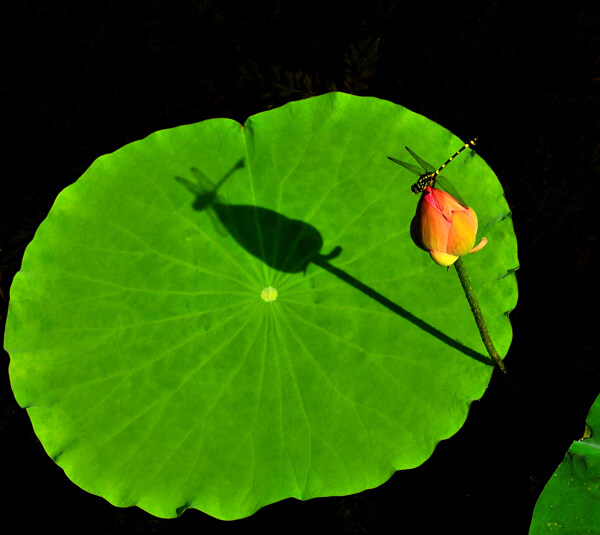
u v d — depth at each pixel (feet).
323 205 7.29
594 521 6.86
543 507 6.89
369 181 7.30
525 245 7.98
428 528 7.73
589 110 8.06
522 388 7.86
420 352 7.14
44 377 7.15
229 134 7.37
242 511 7.02
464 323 7.16
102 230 7.28
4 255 7.97
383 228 7.25
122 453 7.08
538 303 7.95
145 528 7.79
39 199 8.07
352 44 7.92
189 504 7.03
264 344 7.16
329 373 7.13
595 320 7.91
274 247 7.26
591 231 7.98
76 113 8.05
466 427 7.85
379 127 7.35
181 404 7.11
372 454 7.06
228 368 7.14
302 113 7.38
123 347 7.17
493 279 7.20
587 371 7.80
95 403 7.13
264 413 7.10
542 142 8.03
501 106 8.08
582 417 7.74
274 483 7.04
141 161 7.35
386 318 7.18
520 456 7.77
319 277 7.23
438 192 6.79
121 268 7.24
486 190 7.28
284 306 7.21
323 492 7.03
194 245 7.27
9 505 7.80
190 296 7.22
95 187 7.32
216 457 7.07
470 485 7.77
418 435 7.07
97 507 7.82
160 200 7.30
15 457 7.87
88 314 7.20
